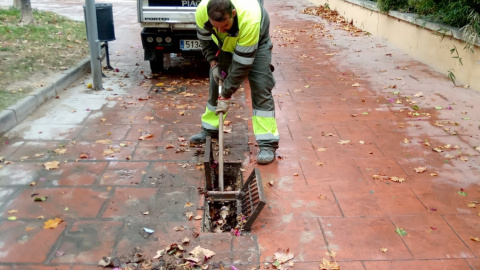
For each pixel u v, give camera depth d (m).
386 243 3.13
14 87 5.78
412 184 3.92
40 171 4.03
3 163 4.15
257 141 4.38
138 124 5.18
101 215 3.40
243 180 4.02
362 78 7.20
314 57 8.60
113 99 6.02
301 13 15.05
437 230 3.27
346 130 5.12
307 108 5.84
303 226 3.32
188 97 6.21
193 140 4.66
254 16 3.60
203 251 2.99
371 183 3.94
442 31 7.31
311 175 4.09
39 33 9.12
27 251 2.98
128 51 8.99
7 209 3.44
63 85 6.36
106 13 6.88
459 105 5.92
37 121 5.17
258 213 3.22
